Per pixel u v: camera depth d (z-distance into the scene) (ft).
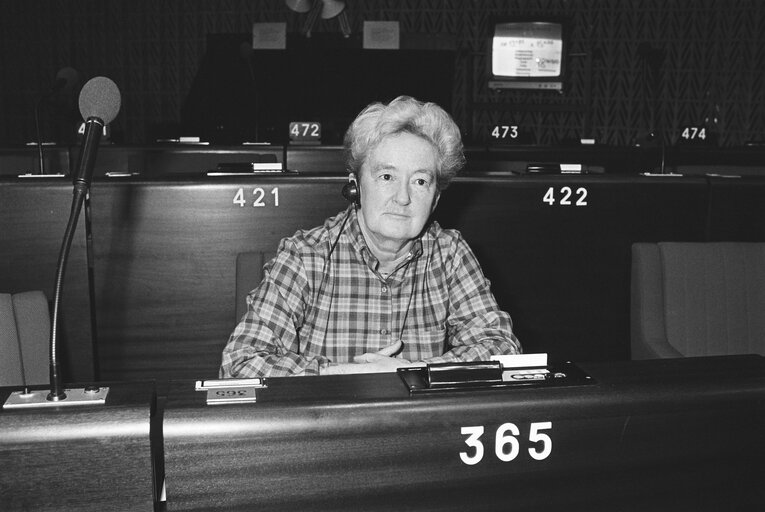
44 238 8.71
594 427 3.44
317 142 19.80
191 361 9.40
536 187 10.02
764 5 30.45
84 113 3.93
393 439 3.26
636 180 10.15
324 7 27.07
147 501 3.06
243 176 9.35
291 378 3.56
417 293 6.36
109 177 9.18
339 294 6.21
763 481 3.68
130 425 3.00
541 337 10.39
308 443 3.19
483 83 32.50
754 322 9.15
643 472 3.54
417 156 5.69
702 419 3.54
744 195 10.29
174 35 33.40
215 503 3.18
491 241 10.09
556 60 29.17
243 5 33.01
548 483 3.45
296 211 9.28
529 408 3.36
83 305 8.87
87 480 3.01
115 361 9.27
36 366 6.64
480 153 20.53
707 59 31.32
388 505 3.31
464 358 5.92
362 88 26.94
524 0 31.94
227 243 9.23
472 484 3.37
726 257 9.16
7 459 2.93
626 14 31.65
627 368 3.75
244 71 26.96
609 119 32.40
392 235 5.78
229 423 3.12
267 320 6.04
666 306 9.03
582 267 10.27
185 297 9.26
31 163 16.98
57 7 33.55
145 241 9.08
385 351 6.02
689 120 31.71
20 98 34.12
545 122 32.73
